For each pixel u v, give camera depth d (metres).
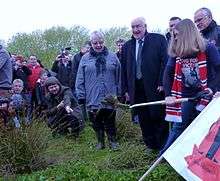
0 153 4.12
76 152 4.70
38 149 4.25
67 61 7.42
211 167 2.87
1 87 4.75
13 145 4.18
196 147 2.96
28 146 4.21
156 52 4.39
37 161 4.21
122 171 3.78
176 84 3.65
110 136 5.02
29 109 5.08
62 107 5.55
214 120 2.99
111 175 3.63
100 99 4.97
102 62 4.98
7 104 4.62
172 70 3.70
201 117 3.04
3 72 4.77
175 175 3.48
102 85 4.98
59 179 3.62
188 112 3.68
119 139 5.32
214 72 3.49
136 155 4.16
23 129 4.31
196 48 3.46
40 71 6.92
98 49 5.01
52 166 4.13
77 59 6.90
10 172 3.99
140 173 3.64
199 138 2.98
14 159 4.13
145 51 4.42
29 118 4.60
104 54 5.03
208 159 2.90
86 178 3.62
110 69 4.99
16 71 6.67
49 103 5.71
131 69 4.50
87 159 4.50
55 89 5.66
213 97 3.20
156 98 4.39
